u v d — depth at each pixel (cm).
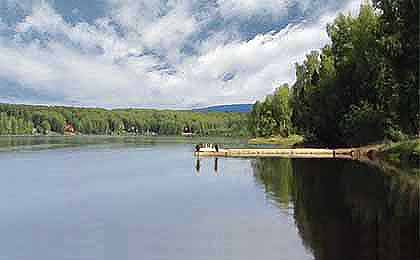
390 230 2178
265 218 2506
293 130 15125
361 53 6969
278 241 2045
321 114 8469
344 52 7869
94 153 9294
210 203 3014
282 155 8038
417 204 2822
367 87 7144
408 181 3834
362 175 4350
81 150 10456
